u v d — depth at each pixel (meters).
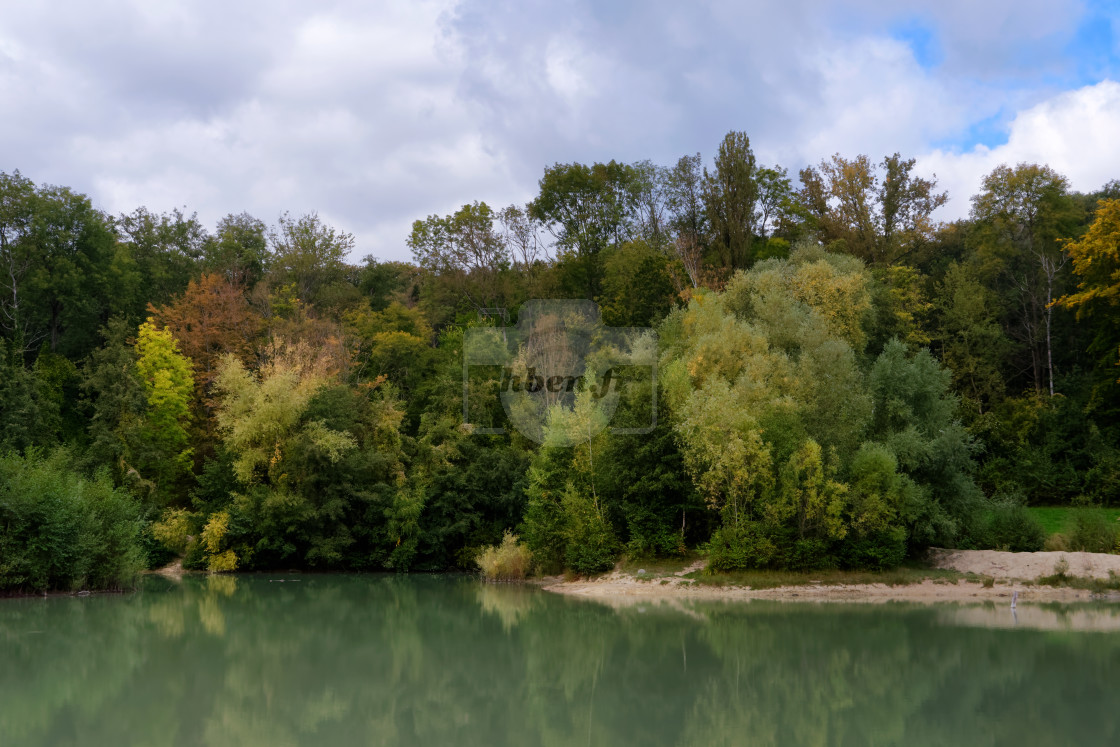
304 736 12.70
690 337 39.31
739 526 30.95
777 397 32.97
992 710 14.20
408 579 38.91
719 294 44.56
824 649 19.66
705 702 15.02
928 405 35.72
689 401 31.50
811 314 39.75
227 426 42.16
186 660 18.58
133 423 43.53
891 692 15.55
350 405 45.59
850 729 13.03
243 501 40.16
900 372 35.47
